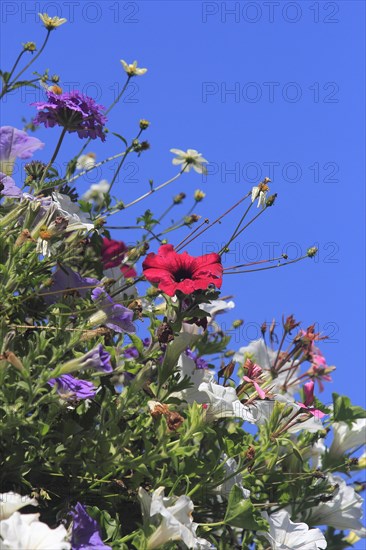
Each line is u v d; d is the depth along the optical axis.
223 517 4.72
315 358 5.24
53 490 4.32
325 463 5.39
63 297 4.48
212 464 4.48
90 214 5.23
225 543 4.79
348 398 5.22
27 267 4.46
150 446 4.19
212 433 4.75
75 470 4.29
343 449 5.40
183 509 4.03
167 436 4.13
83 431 4.36
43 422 4.21
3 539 3.61
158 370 4.37
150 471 4.47
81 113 4.96
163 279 4.30
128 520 4.50
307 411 4.74
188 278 4.41
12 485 4.21
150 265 4.39
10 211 4.74
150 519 4.09
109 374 4.49
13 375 4.16
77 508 3.94
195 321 4.43
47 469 4.23
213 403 4.34
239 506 4.36
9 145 4.91
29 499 3.81
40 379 3.87
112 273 5.24
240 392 4.58
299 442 5.21
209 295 4.36
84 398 4.08
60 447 4.21
